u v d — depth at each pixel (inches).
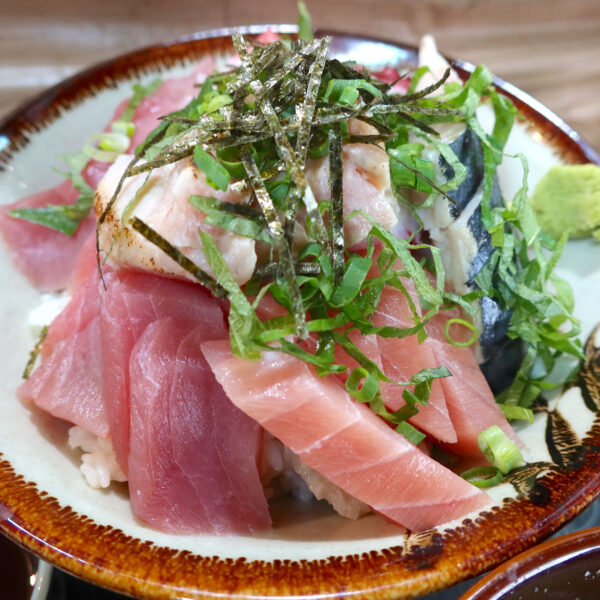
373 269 13.2
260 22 23.4
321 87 13.5
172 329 13.0
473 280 14.1
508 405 14.4
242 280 12.8
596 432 13.1
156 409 12.7
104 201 13.4
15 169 16.3
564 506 11.9
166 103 16.8
